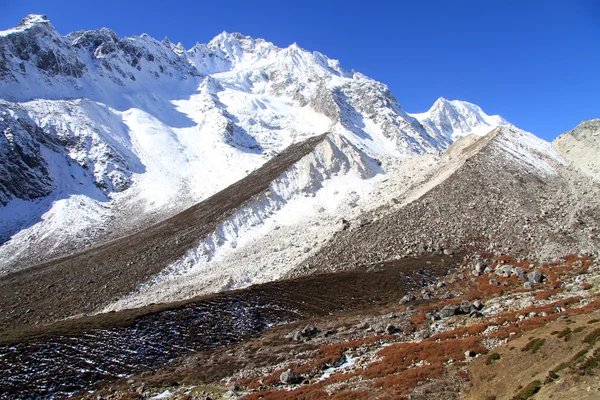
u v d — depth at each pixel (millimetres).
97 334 61062
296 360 49500
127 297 97312
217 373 49656
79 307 97062
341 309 71562
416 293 72500
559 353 29734
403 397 32469
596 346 27453
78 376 51531
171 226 144875
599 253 71812
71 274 119500
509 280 68250
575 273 64438
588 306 40719
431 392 32719
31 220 188750
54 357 54656
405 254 86625
